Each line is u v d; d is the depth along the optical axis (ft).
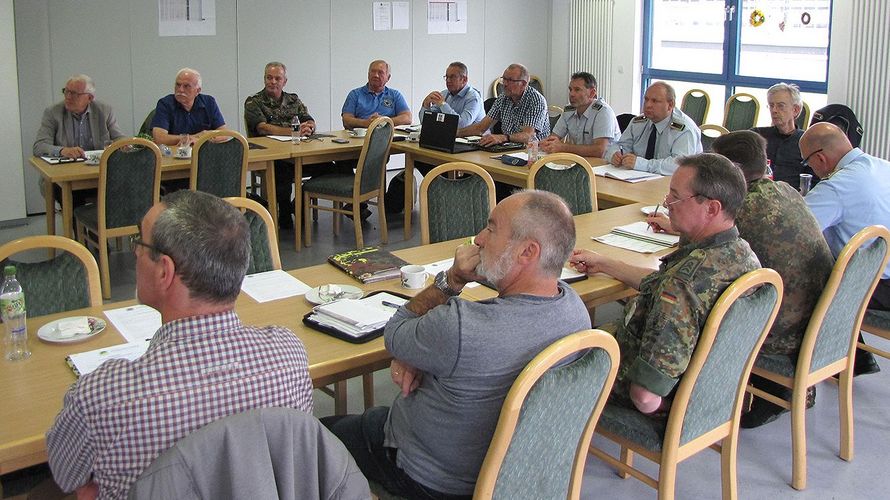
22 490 6.70
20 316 6.94
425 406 6.12
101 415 4.43
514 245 5.82
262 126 20.11
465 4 28.04
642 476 7.78
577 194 12.93
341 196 17.92
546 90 31.17
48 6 20.67
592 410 6.14
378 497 6.73
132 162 14.38
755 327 7.39
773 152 17.54
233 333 4.80
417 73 27.50
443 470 6.12
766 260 8.79
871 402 11.00
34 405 6.01
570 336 5.52
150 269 4.77
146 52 22.35
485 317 5.68
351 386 11.50
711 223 7.34
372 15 26.03
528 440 5.63
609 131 17.53
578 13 29.35
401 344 6.04
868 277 8.86
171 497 4.18
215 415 4.65
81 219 15.25
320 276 8.96
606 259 8.96
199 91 18.83
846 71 22.38
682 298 7.08
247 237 4.98
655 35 28.27
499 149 17.85
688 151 15.57
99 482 4.60
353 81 26.20
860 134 20.54
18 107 19.58
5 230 19.77
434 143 17.89
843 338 9.13
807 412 10.73
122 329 7.42
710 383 7.39
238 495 4.31
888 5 21.08
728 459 8.06
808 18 23.95
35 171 21.08
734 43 25.91
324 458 4.72
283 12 24.34
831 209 10.38
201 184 15.90
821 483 9.14
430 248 10.06
